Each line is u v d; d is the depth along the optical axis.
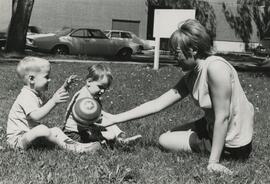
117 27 39.84
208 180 3.86
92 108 4.79
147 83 12.41
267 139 5.99
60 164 4.25
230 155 4.63
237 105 4.50
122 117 4.92
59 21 38.12
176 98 4.95
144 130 6.32
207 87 4.40
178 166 4.35
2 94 9.70
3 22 36.78
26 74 4.84
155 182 3.84
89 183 3.71
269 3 42.66
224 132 4.34
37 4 37.44
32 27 33.03
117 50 27.30
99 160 4.45
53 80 12.25
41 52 25.83
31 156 4.50
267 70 21.06
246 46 42.69
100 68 5.09
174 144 4.90
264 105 9.51
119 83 12.13
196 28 4.31
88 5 38.84
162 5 40.69
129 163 4.40
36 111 4.72
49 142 4.80
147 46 31.92
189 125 5.00
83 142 5.07
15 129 4.86
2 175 3.90
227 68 4.36
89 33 26.89
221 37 42.38
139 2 40.09
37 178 3.81
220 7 42.16
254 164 4.55
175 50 4.43
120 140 5.09
